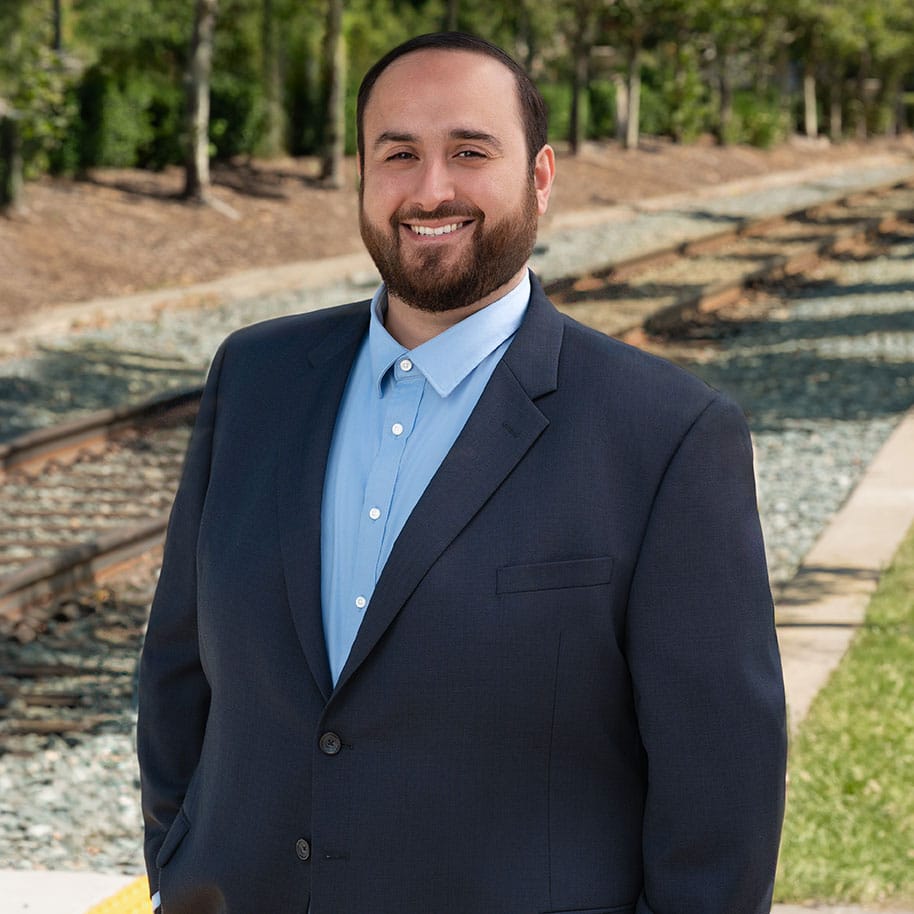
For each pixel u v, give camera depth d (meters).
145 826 2.37
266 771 2.06
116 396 11.55
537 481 1.96
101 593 7.06
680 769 1.93
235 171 24.94
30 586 6.85
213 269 18.95
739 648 1.93
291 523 2.07
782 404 11.83
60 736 5.45
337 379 2.17
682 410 1.97
